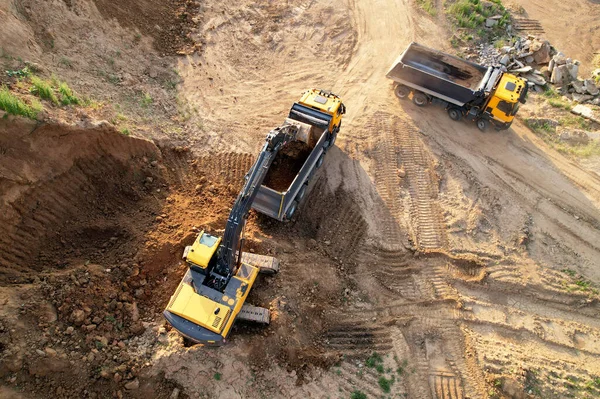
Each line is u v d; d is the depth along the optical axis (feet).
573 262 59.21
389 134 70.79
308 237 58.49
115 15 72.33
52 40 62.54
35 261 46.80
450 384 48.14
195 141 65.36
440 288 55.67
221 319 42.24
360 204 62.54
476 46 87.40
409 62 72.74
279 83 76.07
